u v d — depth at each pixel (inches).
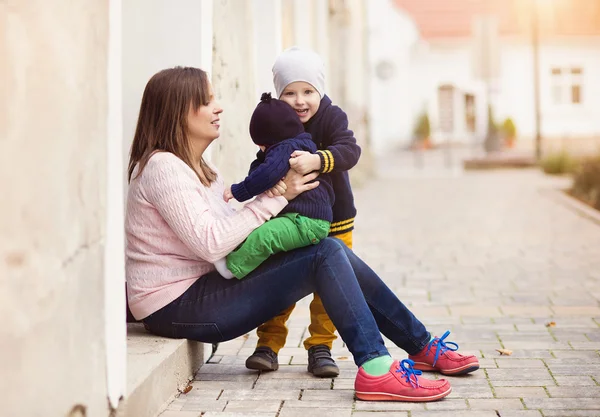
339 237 138.3
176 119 127.1
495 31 842.8
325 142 135.6
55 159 84.7
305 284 126.4
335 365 136.3
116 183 102.7
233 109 192.7
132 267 130.0
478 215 409.7
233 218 123.0
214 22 173.3
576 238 319.3
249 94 217.0
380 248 303.4
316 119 136.0
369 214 424.5
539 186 575.2
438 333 169.6
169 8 156.3
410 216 411.8
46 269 82.8
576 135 1226.0
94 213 95.4
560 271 247.1
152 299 128.2
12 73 75.6
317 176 129.0
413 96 1213.7
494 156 890.7
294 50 136.5
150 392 115.2
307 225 123.4
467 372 135.7
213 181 136.4
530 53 1230.3
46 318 82.9
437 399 122.8
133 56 156.9
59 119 85.5
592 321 178.9
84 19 91.6
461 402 122.5
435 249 298.4
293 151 124.3
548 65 1228.5
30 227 79.3
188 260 128.6
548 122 1230.3
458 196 516.7
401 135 1197.1
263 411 119.7
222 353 154.4
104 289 98.7
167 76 128.0
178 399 125.9
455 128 1214.9
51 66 83.4
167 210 123.0
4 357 74.6
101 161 97.4
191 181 124.6
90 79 93.6
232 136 190.2
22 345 77.9
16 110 76.4
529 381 133.0
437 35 1222.3
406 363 123.6
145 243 128.4
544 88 1229.7
